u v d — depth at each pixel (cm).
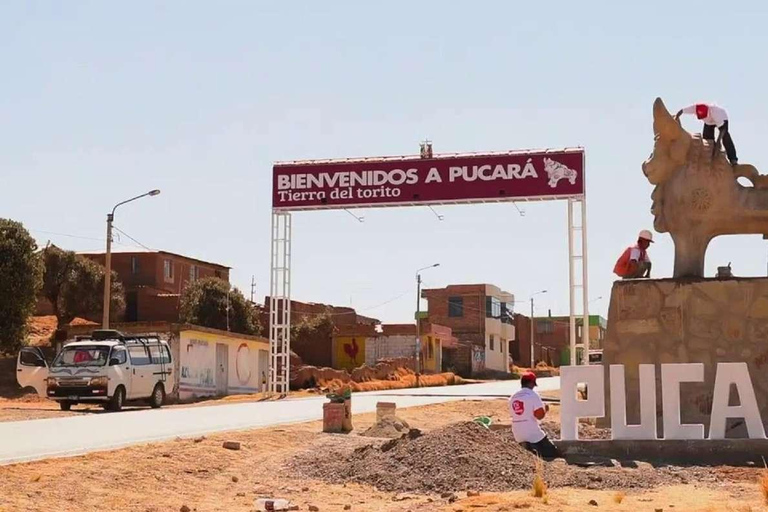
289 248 4269
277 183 4169
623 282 1952
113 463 1438
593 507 1196
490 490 1370
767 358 1869
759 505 1210
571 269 3847
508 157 3928
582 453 1628
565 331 11844
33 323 6938
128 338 3428
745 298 1892
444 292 9275
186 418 2572
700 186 1944
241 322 7175
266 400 4056
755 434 1617
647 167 2008
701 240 1959
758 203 1941
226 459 1577
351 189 4084
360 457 1570
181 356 5125
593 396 1688
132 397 3338
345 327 7925
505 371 9712
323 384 5781
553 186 3872
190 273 7988
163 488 1341
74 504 1186
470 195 3956
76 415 2814
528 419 1605
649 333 1923
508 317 9988
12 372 5475
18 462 1401
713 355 1888
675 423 1638
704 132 2002
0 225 5719
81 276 6706
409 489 1401
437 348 8269
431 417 2877
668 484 1409
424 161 4016
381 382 5859
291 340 7819
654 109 1969
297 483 1455
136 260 7550
